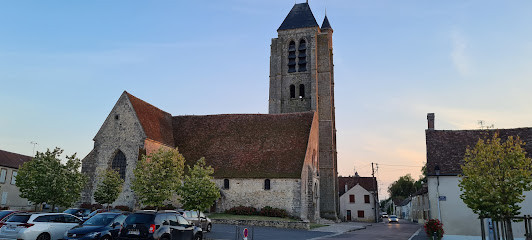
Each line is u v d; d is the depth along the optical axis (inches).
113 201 1434.5
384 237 1133.7
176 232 698.8
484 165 791.1
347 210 2883.9
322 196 2113.7
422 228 1717.5
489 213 786.2
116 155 1617.9
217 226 1269.7
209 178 1063.0
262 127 1850.4
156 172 1100.5
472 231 1117.1
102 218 749.3
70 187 1277.1
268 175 1578.5
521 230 1067.9
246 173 1612.9
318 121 2234.3
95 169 1611.7
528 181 751.1
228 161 1695.4
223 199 1599.4
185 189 1029.2
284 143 1731.1
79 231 682.8
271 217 1480.1
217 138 1835.6
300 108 2278.5
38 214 743.1
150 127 1699.1
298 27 2388.0
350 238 1061.8
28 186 1229.1
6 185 2047.2
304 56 2349.9
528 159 776.3
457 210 1144.2
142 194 1082.1
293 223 1336.1
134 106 1664.6
